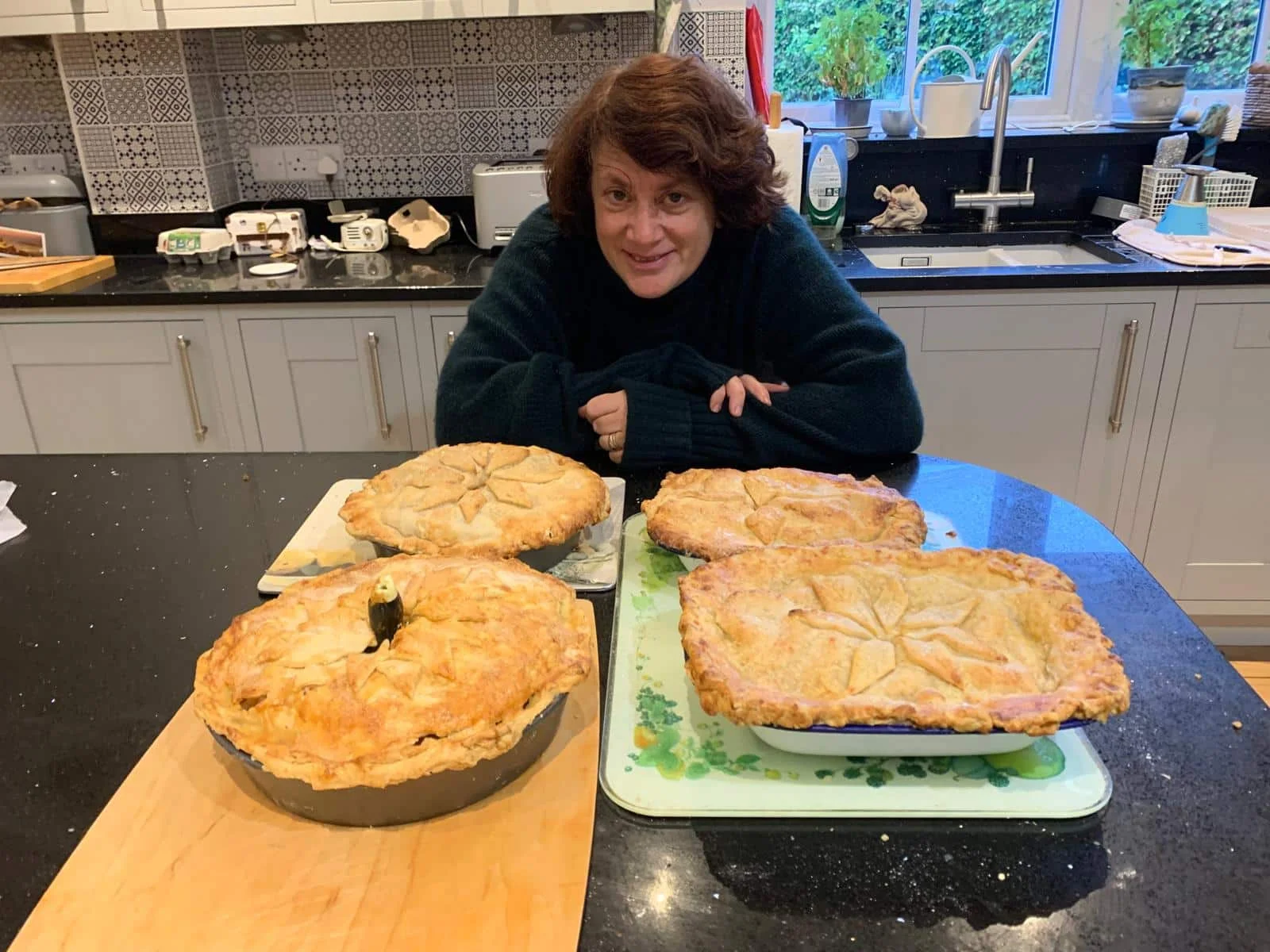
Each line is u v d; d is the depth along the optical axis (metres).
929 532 0.99
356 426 2.22
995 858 0.58
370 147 2.61
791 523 0.90
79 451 2.27
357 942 0.53
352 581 0.79
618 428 1.21
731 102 1.20
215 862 0.59
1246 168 2.49
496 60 2.49
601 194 1.23
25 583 0.93
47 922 0.55
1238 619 2.30
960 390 2.08
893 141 2.46
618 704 0.73
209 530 1.03
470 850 0.60
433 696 0.63
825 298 1.36
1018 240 2.45
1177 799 0.63
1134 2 2.50
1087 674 0.65
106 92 2.38
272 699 0.64
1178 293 1.96
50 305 2.10
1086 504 2.18
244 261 2.42
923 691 0.64
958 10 2.57
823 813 0.62
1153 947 0.52
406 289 2.06
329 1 2.12
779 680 0.66
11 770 0.68
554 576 0.90
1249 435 2.09
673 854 0.60
